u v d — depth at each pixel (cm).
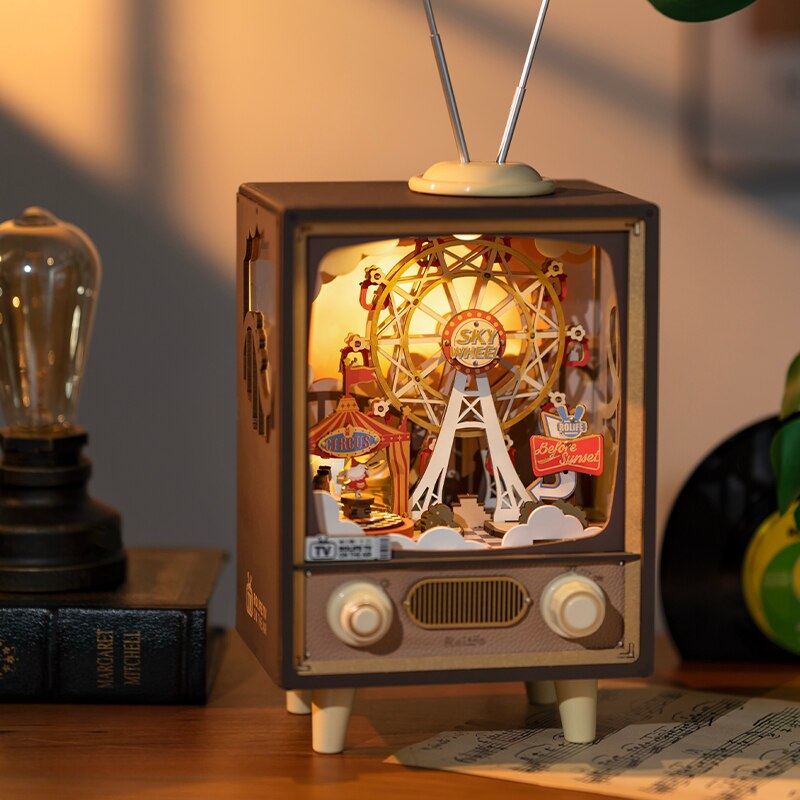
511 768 99
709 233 136
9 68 127
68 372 120
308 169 131
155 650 110
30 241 116
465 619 99
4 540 112
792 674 121
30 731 105
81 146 128
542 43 132
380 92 130
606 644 101
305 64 129
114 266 130
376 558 97
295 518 96
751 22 133
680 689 116
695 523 123
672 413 138
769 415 139
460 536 99
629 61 133
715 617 124
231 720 108
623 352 99
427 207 94
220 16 128
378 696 115
